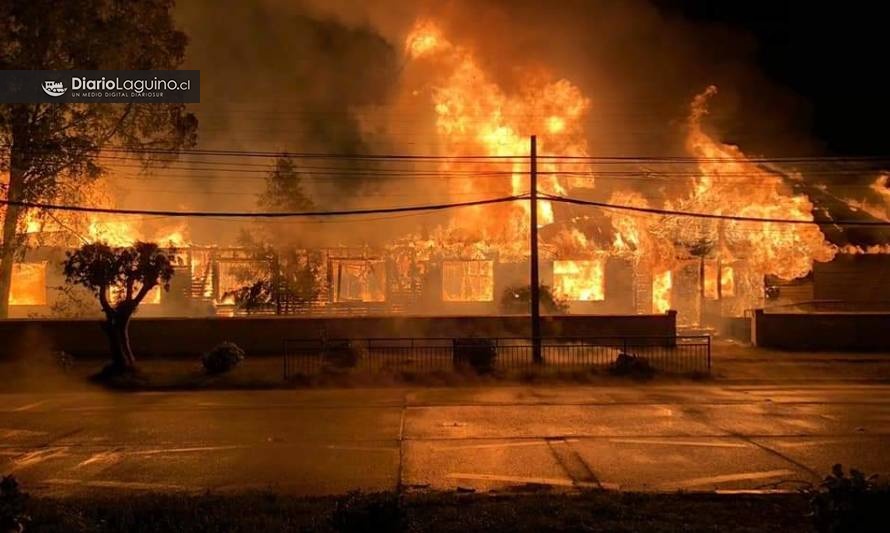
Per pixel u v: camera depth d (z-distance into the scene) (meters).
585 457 11.38
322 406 16.75
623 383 20.31
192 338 26.61
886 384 20.14
